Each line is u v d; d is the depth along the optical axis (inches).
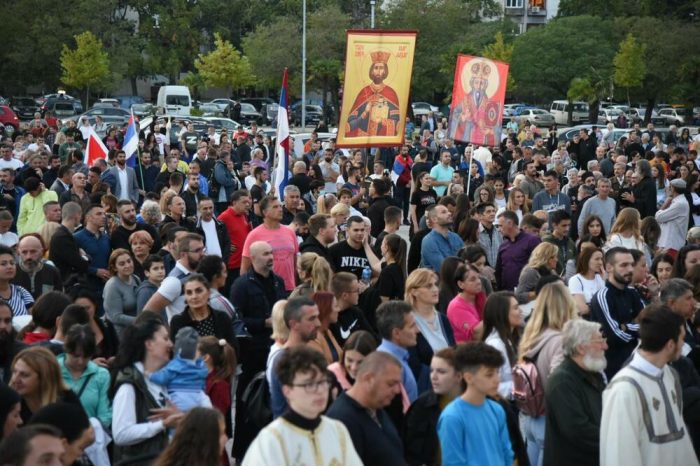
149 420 262.7
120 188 755.4
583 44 2586.1
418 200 715.4
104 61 2391.7
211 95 3201.3
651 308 254.5
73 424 220.4
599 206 645.9
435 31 2532.0
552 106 2714.1
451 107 721.6
